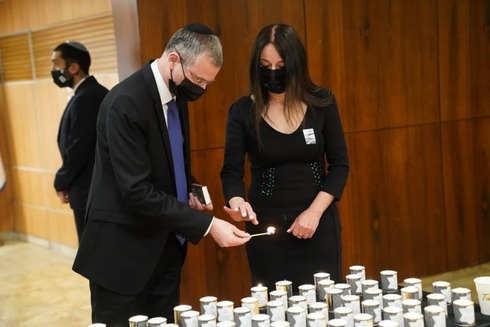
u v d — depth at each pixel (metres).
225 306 2.34
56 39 6.96
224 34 4.28
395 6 4.93
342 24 4.72
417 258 5.20
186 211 2.49
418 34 5.05
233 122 3.05
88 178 4.75
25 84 7.59
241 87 4.37
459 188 5.37
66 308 5.32
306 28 4.59
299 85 2.90
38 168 7.64
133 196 2.46
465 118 5.34
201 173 4.28
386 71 4.93
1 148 8.02
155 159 2.57
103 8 6.24
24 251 7.52
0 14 7.75
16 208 8.13
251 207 3.03
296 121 2.96
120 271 2.58
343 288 2.44
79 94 4.74
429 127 5.18
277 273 3.02
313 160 3.01
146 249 2.59
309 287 2.49
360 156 4.88
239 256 4.46
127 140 2.46
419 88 5.09
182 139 2.73
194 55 2.46
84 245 2.61
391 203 5.04
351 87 4.79
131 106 2.46
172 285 2.79
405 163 5.08
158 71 2.55
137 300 2.62
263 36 2.90
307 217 2.92
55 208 7.45
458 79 5.27
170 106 2.64
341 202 4.84
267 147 2.95
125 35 4.15
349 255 4.88
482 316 2.30
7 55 7.79
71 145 4.69
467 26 5.28
